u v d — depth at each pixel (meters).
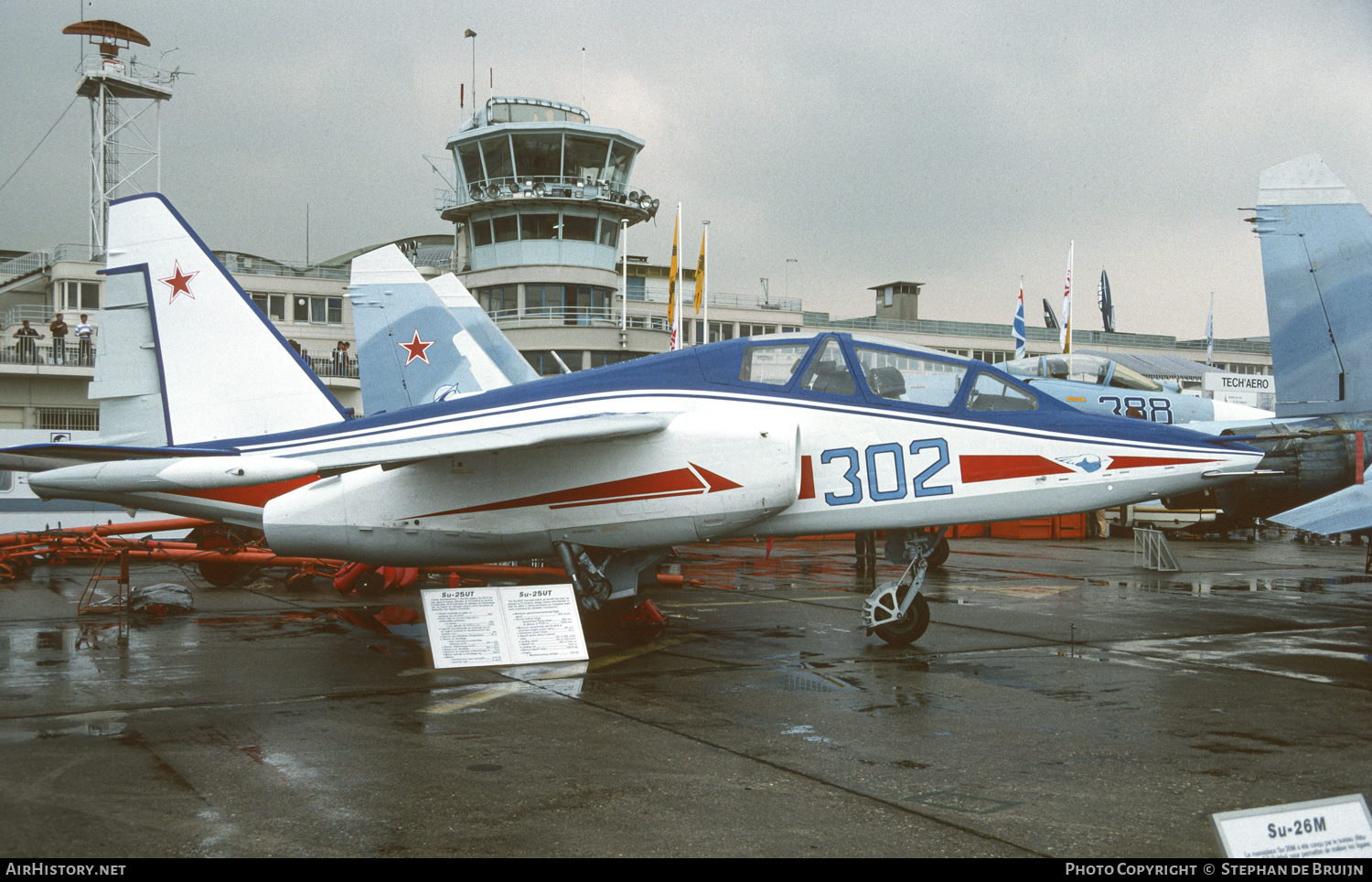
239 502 11.38
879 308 68.88
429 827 4.39
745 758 5.59
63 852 4.07
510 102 47.12
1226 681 7.93
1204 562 20.94
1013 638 10.20
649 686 7.64
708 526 9.35
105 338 11.71
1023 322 35.19
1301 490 12.63
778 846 4.18
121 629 10.65
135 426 11.69
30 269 49.03
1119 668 8.49
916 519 9.41
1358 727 6.36
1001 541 28.19
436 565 10.30
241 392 11.57
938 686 7.68
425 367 18.17
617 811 4.64
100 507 20.98
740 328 61.22
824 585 15.76
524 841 4.23
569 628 8.90
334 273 51.59
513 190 46.34
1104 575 17.47
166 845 4.15
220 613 11.96
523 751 5.69
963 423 9.43
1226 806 4.75
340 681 7.80
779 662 8.77
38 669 8.24
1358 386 9.73
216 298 11.66
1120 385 17.73
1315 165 9.99
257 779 5.11
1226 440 9.46
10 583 15.39
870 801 4.82
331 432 10.85
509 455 9.72
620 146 47.25
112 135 48.94
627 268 59.38
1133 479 9.23
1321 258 9.92
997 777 5.23
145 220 11.76
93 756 5.52
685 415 9.48
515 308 47.38
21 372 35.62
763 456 9.14
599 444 9.47
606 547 9.66
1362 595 14.46
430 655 9.02
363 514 10.16
